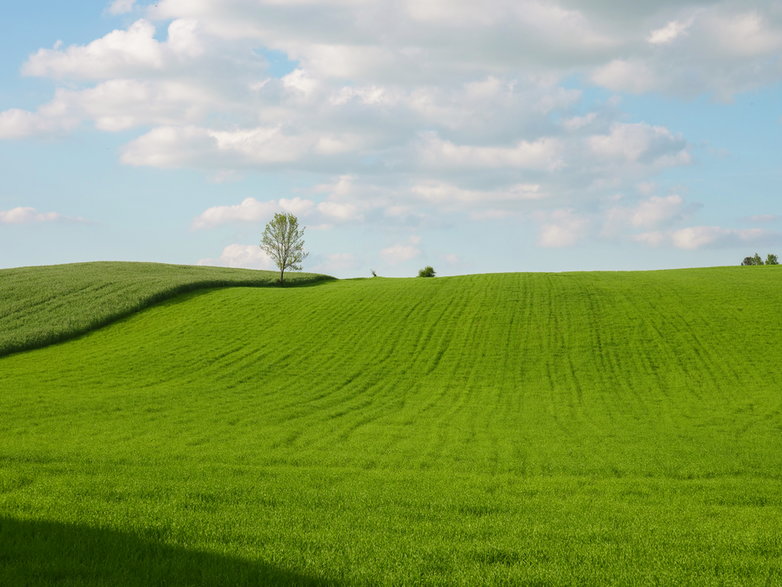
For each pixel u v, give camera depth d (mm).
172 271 86500
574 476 18656
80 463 17828
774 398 35469
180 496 13320
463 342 48625
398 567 9078
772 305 54812
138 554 9219
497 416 31328
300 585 8289
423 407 33500
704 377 40188
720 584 8711
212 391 36094
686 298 58125
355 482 16469
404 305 59188
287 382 39281
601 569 9289
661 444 24547
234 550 9641
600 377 40688
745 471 19453
